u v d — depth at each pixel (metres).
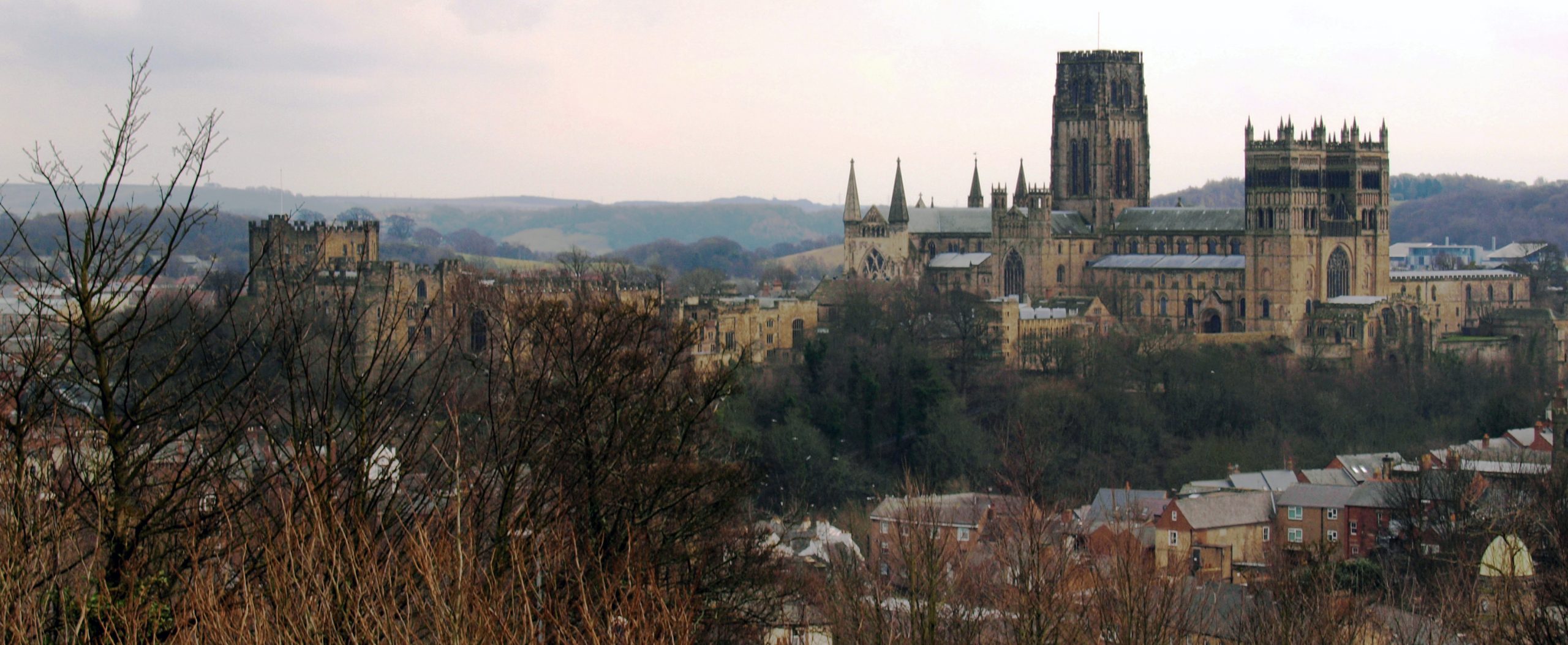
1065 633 95.12
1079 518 173.62
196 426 63.59
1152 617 96.44
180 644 57.03
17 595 56.22
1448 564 136.62
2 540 57.97
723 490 95.94
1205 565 198.75
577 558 65.69
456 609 55.75
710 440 105.94
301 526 60.56
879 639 92.31
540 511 74.50
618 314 101.12
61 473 64.19
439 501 65.81
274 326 69.75
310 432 65.75
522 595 60.56
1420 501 180.88
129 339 68.44
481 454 79.00
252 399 67.69
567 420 85.12
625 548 83.50
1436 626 98.62
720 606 92.88
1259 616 100.19
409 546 60.34
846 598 97.94
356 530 61.72
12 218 61.72
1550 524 126.88
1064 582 99.50
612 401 89.94
